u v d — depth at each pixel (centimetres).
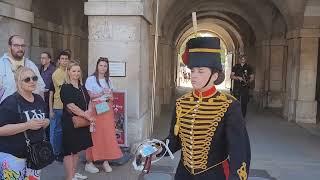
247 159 256
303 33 1137
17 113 344
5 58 469
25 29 802
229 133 255
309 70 1145
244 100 1145
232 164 247
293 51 1186
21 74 349
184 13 1711
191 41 265
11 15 742
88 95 529
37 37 1030
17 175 346
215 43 261
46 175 566
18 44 468
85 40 1390
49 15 1117
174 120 280
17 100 347
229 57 2775
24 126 342
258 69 1645
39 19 1039
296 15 1152
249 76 1144
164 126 1021
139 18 726
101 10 723
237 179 243
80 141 508
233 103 261
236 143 252
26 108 350
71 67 507
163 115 1234
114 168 611
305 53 1141
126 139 690
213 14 2095
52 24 1134
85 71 1380
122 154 616
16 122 343
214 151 261
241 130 256
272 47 1496
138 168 289
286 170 642
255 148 802
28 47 814
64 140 507
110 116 589
